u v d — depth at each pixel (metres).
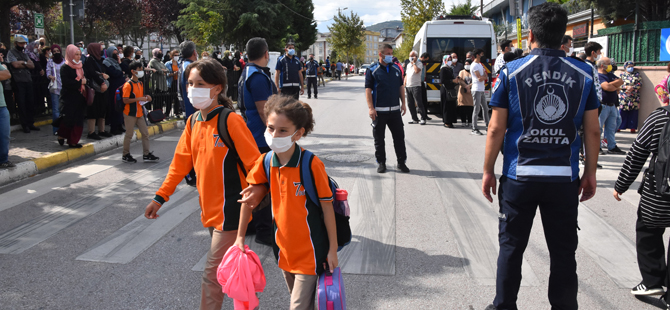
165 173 7.18
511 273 2.86
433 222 5.05
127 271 3.90
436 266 3.98
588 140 2.75
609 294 3.54
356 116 14.32
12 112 9.96
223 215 2.82
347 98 21.17
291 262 2.57
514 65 2.76
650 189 3.21
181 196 6.04
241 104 4.86
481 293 3.53
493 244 4.45
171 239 4.60
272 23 35.53
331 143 9.72
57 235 4.67
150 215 2.93
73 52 7.93
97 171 7.27
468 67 11.73
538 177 2.67
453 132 11.28
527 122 2.69
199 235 4.71
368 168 7.46
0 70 6.50
